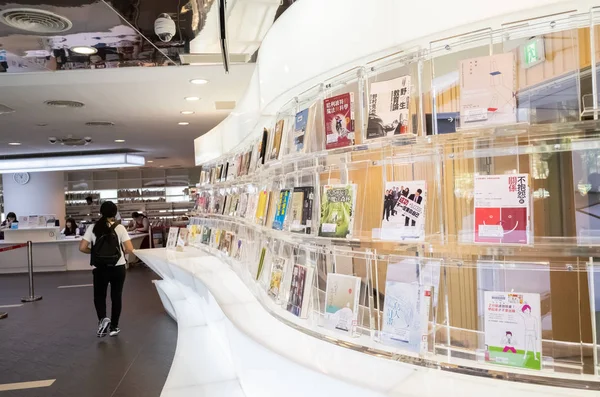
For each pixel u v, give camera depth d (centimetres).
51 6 267
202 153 641
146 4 267
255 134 369
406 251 143
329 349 145
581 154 120
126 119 693
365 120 165
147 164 1408
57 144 937
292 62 213
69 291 775
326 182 191
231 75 467
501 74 124
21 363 408
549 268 119
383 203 148
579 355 115
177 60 391
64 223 1330
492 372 114
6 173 1295
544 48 124
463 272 133
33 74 446
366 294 157
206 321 405
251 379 192
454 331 131
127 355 423
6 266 1019
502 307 116
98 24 297
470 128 126
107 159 1090
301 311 180
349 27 170
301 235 183
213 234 505
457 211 140
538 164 125
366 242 148
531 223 119
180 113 656
